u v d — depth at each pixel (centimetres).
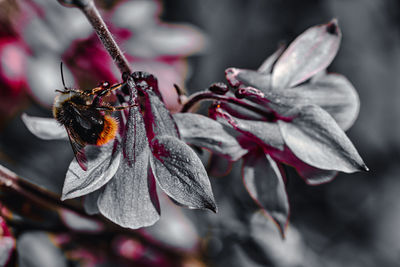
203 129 18
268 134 18
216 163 20
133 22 26
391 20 33
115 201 17
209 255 25
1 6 25
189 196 17
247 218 25
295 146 18
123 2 26
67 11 25
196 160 17
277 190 19
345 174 32
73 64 25
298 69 18
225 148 18
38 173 26
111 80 25
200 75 30
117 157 17
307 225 31
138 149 17
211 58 30
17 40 25
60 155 27
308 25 32
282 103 18
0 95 25
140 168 17
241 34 31
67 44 25
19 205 21
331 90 18
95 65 25
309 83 19
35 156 27
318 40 19
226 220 25
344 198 32
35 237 22
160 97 17
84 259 23
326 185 31
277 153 18
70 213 22
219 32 31
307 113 18
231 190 26
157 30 27
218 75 30
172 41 27
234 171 26
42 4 25
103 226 23
